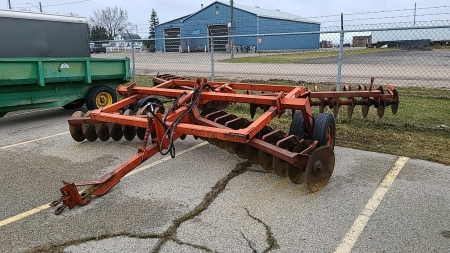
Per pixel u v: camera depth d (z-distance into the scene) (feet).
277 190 14.19
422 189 14.11
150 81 47.01
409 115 25.82
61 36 29.43
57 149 19.45
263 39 135.95
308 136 16.17
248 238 10.98
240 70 57.88
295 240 10.87
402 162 16.90
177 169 16.34
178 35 164.04
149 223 11.84
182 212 12.55
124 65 29.81
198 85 18.66
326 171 13.87
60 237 11.14
